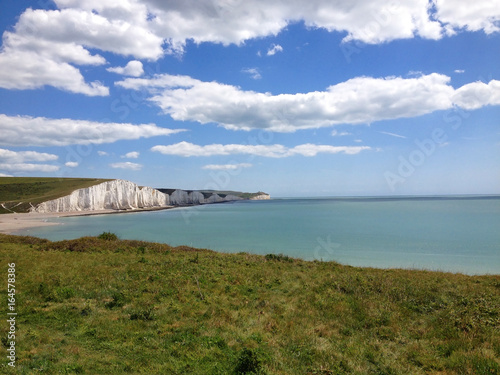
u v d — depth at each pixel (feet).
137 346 28.63
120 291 44.98
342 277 58.18
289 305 42.39
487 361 26.99
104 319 34.68
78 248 83.76
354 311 40.83
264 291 49.26
